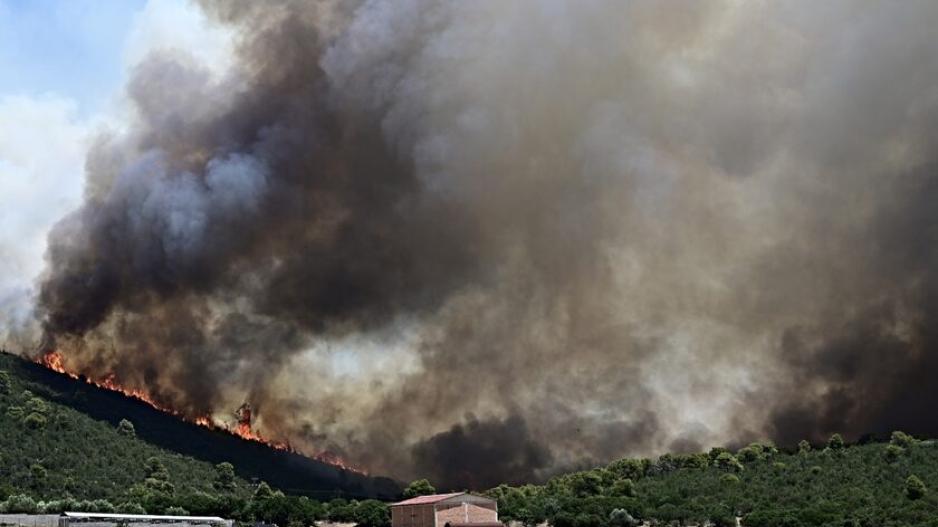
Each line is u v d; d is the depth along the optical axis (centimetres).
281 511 10800
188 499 10775
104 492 11131
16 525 8625
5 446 11912
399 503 10812
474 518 10400
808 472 12538
